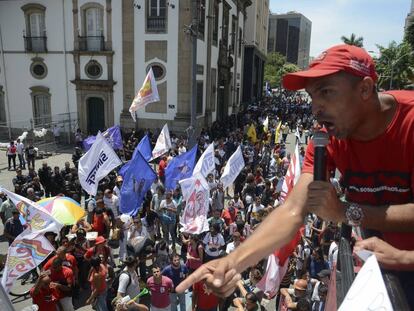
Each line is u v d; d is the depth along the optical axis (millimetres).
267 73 90875
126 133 26266
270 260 6848
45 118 30000
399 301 1120
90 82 28172
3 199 11797
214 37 32281
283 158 19469
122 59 27594
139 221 9883
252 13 51312
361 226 1469
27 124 30469
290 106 51219
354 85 1412
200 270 1427
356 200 1680
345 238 1559
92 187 11297
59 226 7809
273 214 1678
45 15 28625
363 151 1598
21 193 12914
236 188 16203
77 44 28156
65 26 28359
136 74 27531
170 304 7613
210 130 28438
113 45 27641
